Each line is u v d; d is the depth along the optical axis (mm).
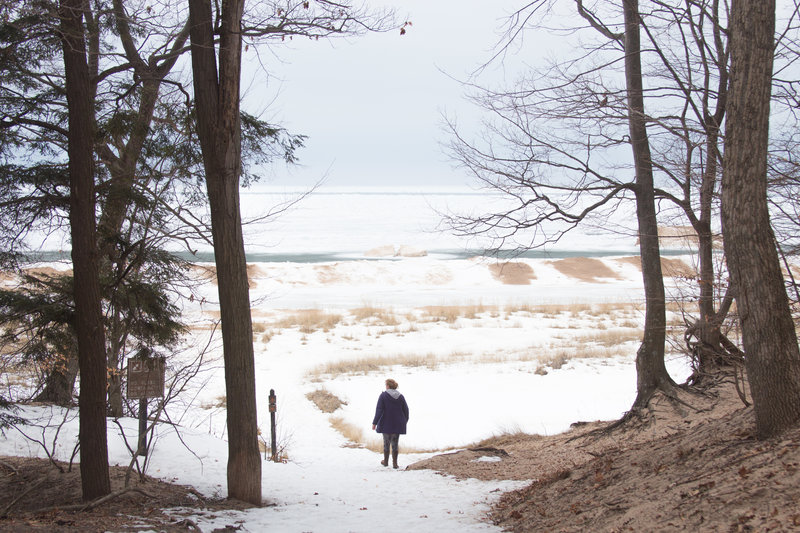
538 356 22641
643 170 10844
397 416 11703
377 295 42844
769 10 5785
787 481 4359
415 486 9391
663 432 10109
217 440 11609
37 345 8836
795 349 5699
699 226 10922
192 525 5961
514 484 9219
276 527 6383
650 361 11211
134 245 9102
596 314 33438
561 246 71000
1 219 8586
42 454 9477
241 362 7840
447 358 23453
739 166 5867
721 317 10984
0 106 8430
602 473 7203
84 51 7359
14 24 7523
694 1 9945
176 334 11266
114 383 11883
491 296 42250
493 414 16047
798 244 9102
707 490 4871
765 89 5793
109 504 7227
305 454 13312
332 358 23953
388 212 134375
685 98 10391
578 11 11094
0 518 6051
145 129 9625
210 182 7758
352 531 6297
